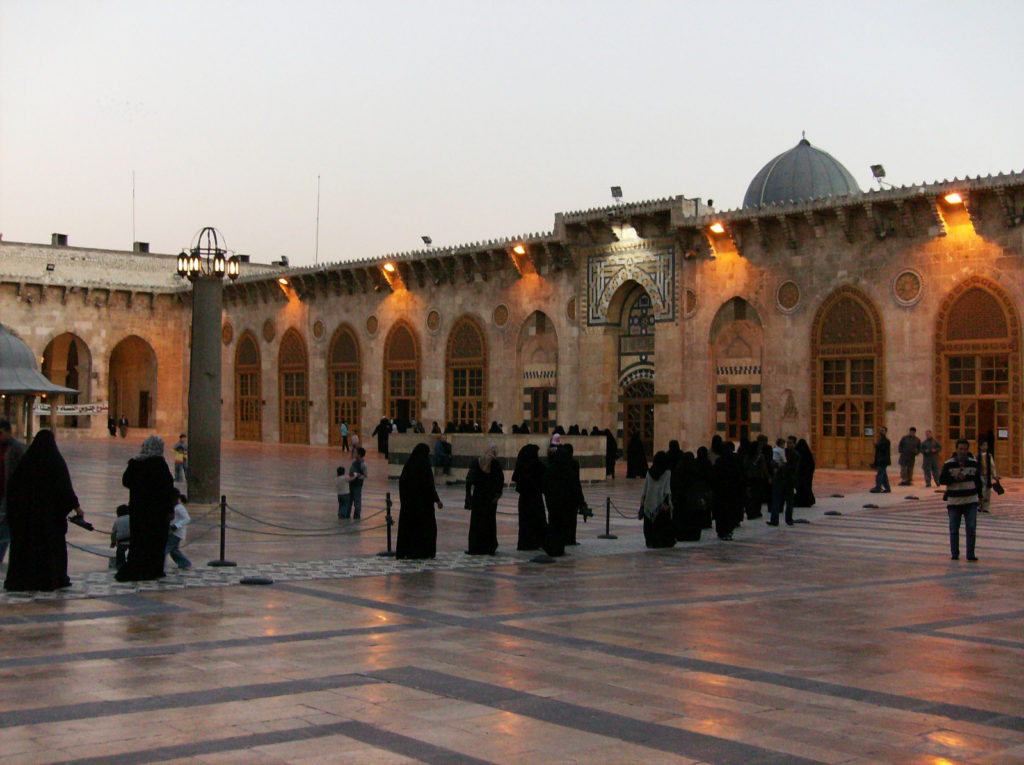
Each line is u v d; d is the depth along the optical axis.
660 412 37.44
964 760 6.04
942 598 11.64
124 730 6.40
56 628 9.45
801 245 34.22
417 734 6.41
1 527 12.01
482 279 43.47
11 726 6.46
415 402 46.00
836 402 33.56
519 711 6.93
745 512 20.33
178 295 57.59
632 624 9.94
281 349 52.41
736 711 6.99
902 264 32.00
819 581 12.87
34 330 53.56
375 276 47.12
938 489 26.98
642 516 16.42
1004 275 29.98
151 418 58.09
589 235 39.66
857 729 6.61
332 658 8.38
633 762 5.95
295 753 6.02
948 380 31.25
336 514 20.14
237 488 26.12
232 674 7.82
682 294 36.94
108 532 16.69
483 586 12.24
